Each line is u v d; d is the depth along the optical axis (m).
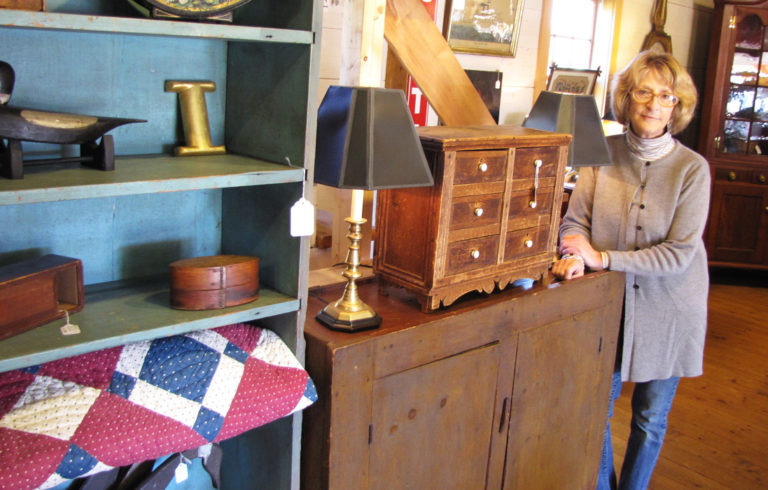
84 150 1.46
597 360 2.38
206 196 1.84
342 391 1.62
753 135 5.49
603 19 5.04
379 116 1.49
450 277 1.82
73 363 1.46
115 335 1.38
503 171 1.87
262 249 1.75
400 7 2.38
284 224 1.65
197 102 1.70
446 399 1.88
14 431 1.29
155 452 1.39
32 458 1.25
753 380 3.90
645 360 2.42
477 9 3.95
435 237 1.75
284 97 1.58
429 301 1.81
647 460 2.54
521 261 2.02
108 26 1.23
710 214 5.57
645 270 2.27
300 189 1.58
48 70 1.51
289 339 1.68
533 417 2.20
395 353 1.71
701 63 6.15
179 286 1.53
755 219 5.55
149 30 1.28
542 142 1.94
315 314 1.80
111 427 1.36
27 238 1.56
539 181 1.99
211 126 1.79
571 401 2.33
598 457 2.56
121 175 1.38
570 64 5.06
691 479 2.95
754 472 3.03
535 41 4.41
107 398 1.41
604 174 2.44
